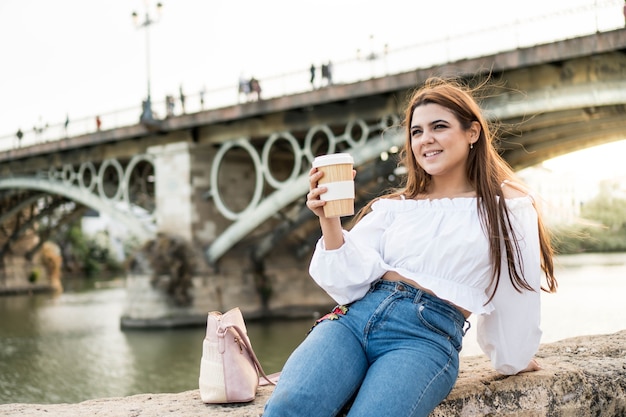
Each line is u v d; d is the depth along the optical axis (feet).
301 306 94.02
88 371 59.57
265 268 92.48
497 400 9.18
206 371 9.64
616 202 192.44
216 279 87.15
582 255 216.74
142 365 61.57
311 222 94.02
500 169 8.90
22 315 107.45
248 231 82.64
